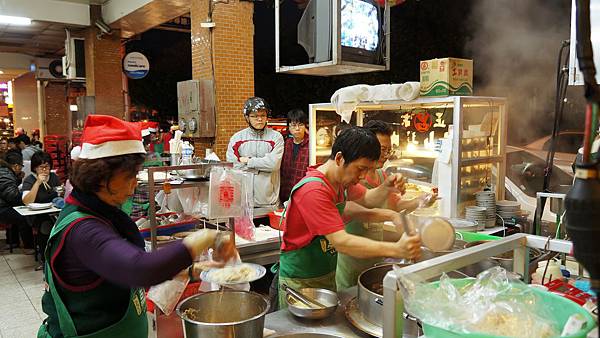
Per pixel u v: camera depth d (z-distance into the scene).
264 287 3.75
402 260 1.92
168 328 2.19
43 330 1.54
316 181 1.82
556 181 4.54
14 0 7.75
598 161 0.69
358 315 1.58
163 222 3.14
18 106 15.70
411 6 9.94
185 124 5.68
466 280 1.26
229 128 5.71
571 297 1.38
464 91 3.31
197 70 5.93
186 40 12.60
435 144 3.50
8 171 5.75
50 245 1.31
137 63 9.03
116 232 1.30
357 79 10.70
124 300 1.41
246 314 1.63
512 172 4.73
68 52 8.97
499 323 1.04
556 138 2.27
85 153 1.31
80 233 1.24
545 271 1.65
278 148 4.34
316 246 2.00
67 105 12.13
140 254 1.14
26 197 5.36
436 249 1.41
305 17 3.42
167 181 2.77
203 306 1.61
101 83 8.73
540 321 1.06
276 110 12.59
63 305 1.33
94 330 1.35
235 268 1.99
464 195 3.21
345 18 3.22
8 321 3.86
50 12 8.09
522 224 3.08
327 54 3.27
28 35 10.30
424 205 2.31
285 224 2.00
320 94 11.83
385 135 2.61
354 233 2.38
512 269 1.64
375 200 2.25
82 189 1.32
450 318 1.04
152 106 12.54
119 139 1.31
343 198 2.04
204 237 1.18
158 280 1.12
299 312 1.59
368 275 1.74
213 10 5.58
